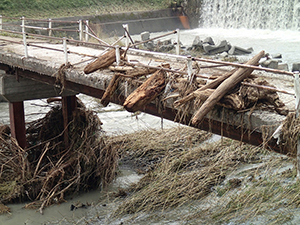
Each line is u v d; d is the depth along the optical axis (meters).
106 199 10.57
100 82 9.00
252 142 6.91
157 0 38.62
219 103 6.82
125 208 9.68
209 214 8.83
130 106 7.59
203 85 7.52
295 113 6.20
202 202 9.41
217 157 11.52
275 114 6.53
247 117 6.65
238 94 6.78
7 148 11.72
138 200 9.95
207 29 36.81
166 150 12.99
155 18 36.75
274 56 23.33
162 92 7.81
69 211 10.20
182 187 10.07
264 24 33.38
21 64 11.55
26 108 18.69
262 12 33.38
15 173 11.19
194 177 10.48
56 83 10.58
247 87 6.72
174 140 13.57
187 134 13.86
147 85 7.79
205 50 25.20
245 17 34.62
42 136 12.41
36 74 11.49
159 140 13.66
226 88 6.74
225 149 11.94
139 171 11.99
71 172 11.37
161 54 8.06
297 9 30.91
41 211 10.20
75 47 14.22
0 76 11.84
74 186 11.04
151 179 11.00
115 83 8.53
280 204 8.36
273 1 32.59
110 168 11.46
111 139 13.84
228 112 6.84
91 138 11.73
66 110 11.84
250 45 27.80
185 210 9.20
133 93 7.75
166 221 8.92
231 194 9.43
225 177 10.50
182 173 11.05
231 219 8.41
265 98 6.70
